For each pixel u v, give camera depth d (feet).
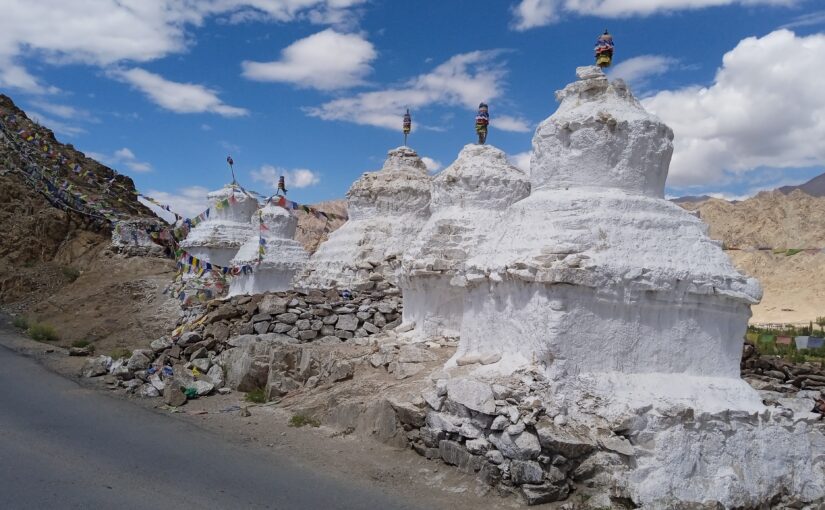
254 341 55.88
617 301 31.65
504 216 39.52
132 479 30.91
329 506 28.22
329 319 59.41
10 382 52.06
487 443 30.53
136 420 42.63
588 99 37.22
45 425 39.70
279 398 49.08
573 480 28.99
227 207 92.38
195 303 81.00
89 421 41.55
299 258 79.25
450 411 33.17
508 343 34.99
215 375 54.65
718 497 29.17
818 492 32.30
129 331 79.30
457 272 45.03
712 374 33.04
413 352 44.96
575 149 35.86
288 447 36.91
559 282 31.19
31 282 119.03
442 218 51.72
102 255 129.90
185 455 35.06
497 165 53.26
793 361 57.16
